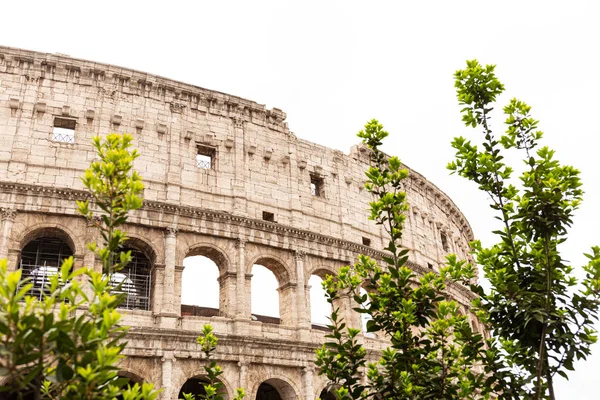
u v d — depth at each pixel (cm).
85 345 998
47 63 4562
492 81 1773
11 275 962
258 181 5003
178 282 4225
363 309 1698
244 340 4150
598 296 1566
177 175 4612
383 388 1630
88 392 965
